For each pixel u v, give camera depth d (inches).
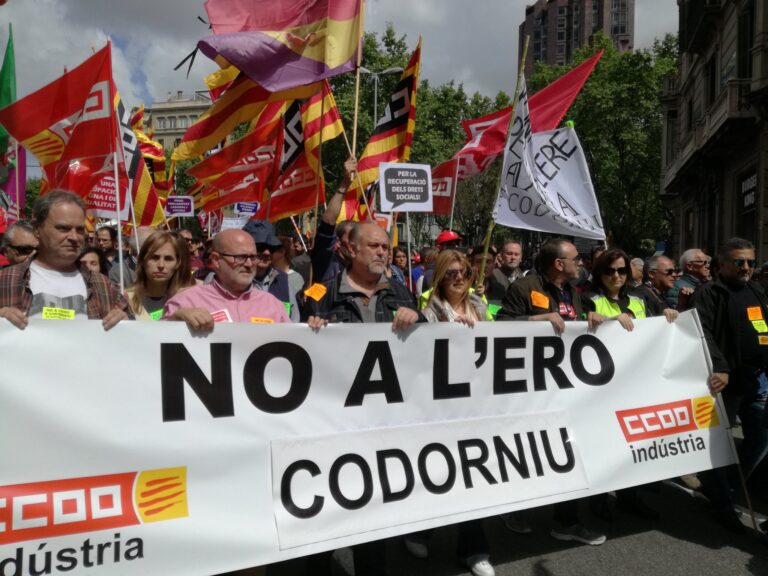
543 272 163.5
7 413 93.8
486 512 127.4
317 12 185.9
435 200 309.6
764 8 644.7
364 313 132.5
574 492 137.3
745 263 160.4
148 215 257.1
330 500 115.1
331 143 1134.4
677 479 191.6
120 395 102.0
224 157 269.3
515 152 184.1
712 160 853.8
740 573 131.3
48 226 107.7
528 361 139.4
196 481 106.1
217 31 184.5
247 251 122.1
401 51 1251.2
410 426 126.0
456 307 149.2
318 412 118.3
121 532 98.7
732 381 164.9
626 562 136.6
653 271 219.1
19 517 93.0
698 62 974.4
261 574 117.6
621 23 3782.0
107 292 117.2
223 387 110.3
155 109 3683.6
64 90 169.2
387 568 135.2
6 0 161.0
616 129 1444.4
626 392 148.1
